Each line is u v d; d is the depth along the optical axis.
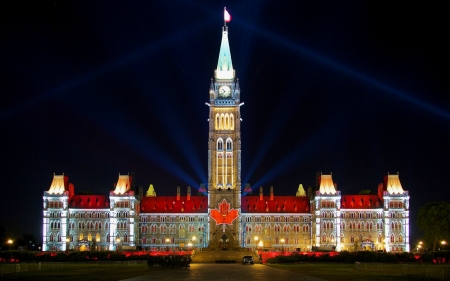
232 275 114.50
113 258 171.00
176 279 102.69
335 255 171.00
